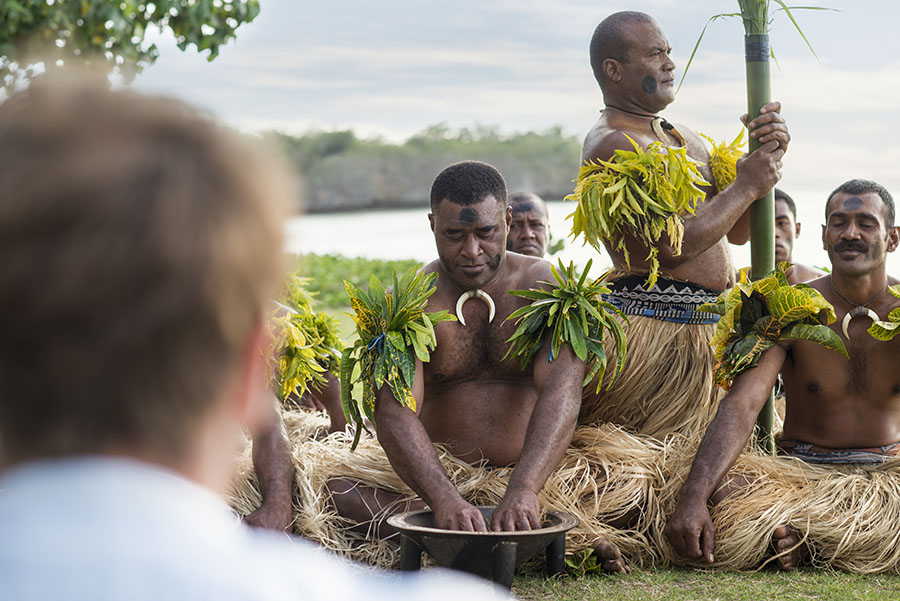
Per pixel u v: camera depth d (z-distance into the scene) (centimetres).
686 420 362
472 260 312
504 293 319
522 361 310
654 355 363
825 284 347
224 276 52
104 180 50
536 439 287
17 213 49
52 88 53
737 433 322
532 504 270
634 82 384
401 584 66
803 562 308
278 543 64
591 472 326
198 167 52
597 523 308
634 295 370
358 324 305
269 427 317
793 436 352
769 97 364
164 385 52
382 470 322
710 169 396
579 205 352
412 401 292
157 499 52
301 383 352
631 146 364
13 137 51
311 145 3400
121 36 495
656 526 314
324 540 303
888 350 335
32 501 51
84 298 49
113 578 50
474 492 307
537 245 487
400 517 270
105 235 49
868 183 340
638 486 320
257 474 314
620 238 368
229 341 54
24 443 53
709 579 294
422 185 3419
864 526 304
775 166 357
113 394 52
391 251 2034
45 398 51
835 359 338
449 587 63
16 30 468
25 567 50
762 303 334
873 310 338
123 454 53
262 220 54
